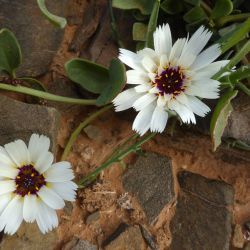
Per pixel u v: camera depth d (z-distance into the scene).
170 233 0.22
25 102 0.22
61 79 0.23
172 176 0.23
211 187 0.23
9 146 0.19
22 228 0.20
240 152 0.23
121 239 0.21
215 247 0.22
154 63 0.19
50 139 0.21
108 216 0.22
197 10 0.22
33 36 0.22
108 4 0.23
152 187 0.22
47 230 0.19
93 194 0.22
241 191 0.23
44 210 0.19
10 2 0.22
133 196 0.22
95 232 0.21
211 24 0.22
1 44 0.20
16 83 0.21
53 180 0.19
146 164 0.23
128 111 0.23
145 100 0.19
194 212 0.22
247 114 0.22
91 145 0.22
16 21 0.22
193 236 0.22
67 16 0.23
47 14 0.18
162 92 0.19
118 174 0.22
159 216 0.22
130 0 0.22
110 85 0.20
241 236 0.22
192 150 0.23
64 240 0.21
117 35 0.23
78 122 0.23
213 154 0.23
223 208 0.22
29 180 0.19
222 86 0.20
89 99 0.23
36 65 0.22
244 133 0.22
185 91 0.19
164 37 0.19
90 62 0.21
